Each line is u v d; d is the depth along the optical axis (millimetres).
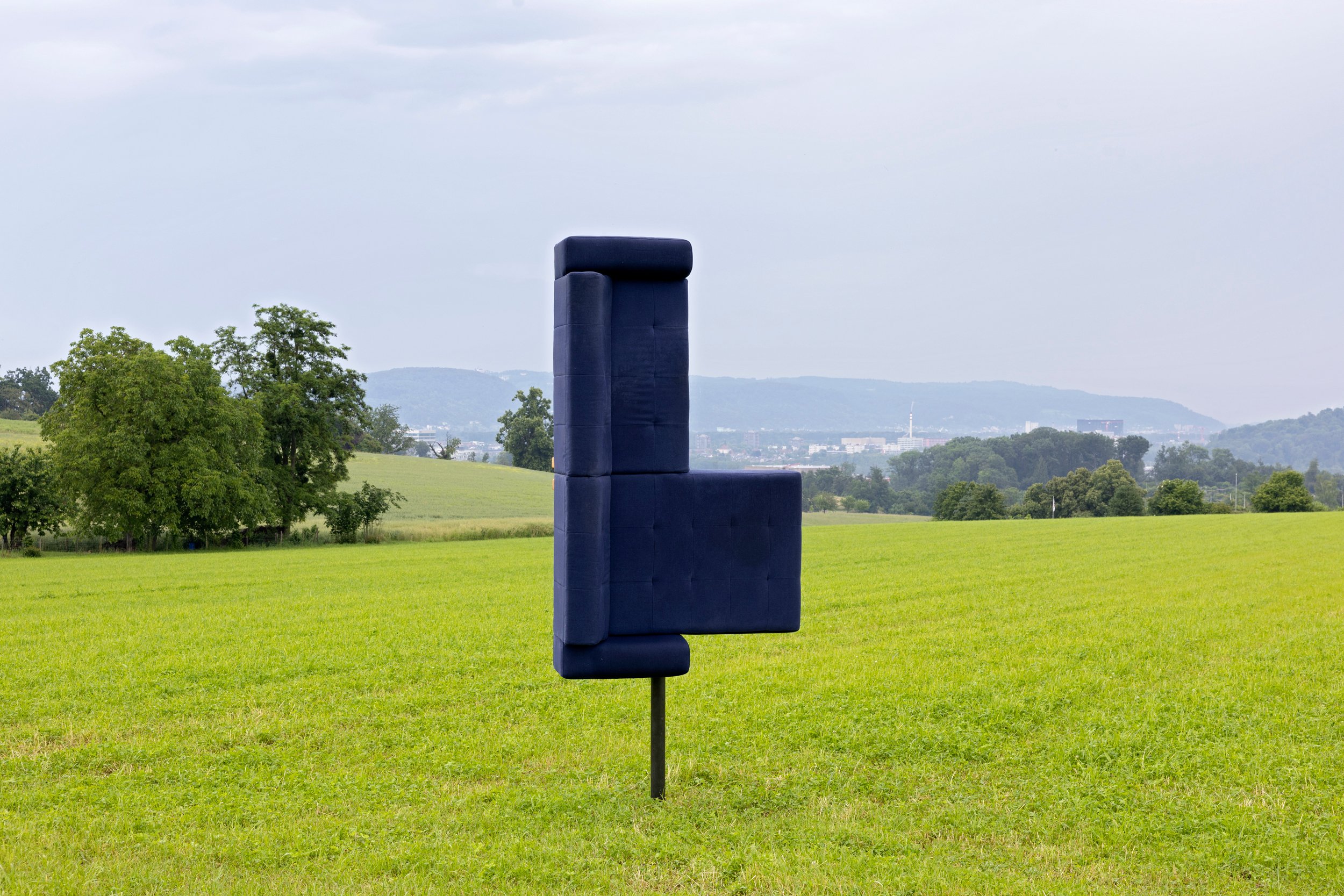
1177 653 15258
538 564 37312
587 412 7984
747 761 9648
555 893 6395
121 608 23922
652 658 8258
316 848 7211
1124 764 9172
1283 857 6844
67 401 50969
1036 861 6922
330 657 16109
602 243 8102
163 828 7801
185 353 54812
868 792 8641
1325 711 11133
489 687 13594
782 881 6434
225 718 11898
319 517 69500
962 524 64812
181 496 49219
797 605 8602
